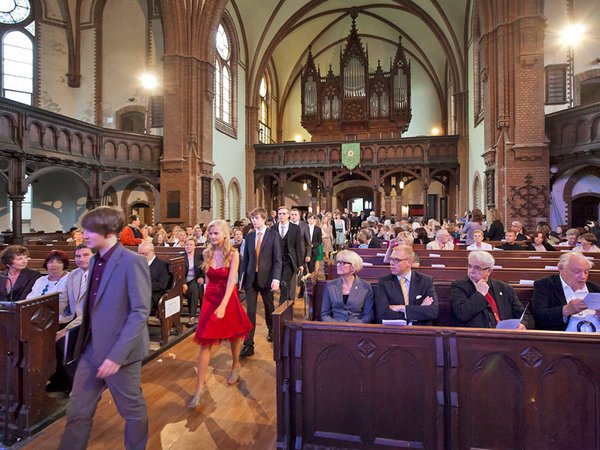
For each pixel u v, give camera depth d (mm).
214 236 3973
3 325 3416
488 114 13906
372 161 20859
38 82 16688
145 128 17484
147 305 2502
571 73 14406
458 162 20031
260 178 23922
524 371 2502
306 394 2854
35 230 16453
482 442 2551
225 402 3939
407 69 24219
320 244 8602
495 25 13547
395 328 2699
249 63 22219
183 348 5617
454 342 2605
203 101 16516
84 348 2504
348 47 24766
